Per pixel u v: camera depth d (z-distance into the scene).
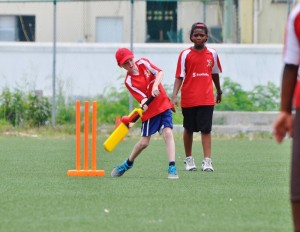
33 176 28.47
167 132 27.62
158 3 75.38
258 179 27.81
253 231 17.89
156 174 29.17
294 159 14.45
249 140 48.28
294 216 14.55
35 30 75.50
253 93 57.34
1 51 60.28
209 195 23.47
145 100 26.92
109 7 77.25
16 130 52.41
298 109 14.41
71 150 40.44
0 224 18.80
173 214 20.09
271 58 60.84
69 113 54.53
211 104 30.70
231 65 60.94
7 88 55.31
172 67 61.22
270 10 71.44
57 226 18.52
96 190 24.50
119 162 34.16
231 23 71.06
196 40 30.80
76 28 76.88
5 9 75.12
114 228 18.23
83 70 60.22
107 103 55.97
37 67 60.53
